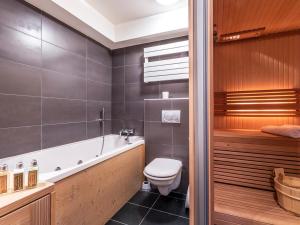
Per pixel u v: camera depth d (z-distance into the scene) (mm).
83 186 1350
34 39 1712
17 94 1574
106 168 1617
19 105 1593
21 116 1611
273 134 1088
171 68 2328
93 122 2502
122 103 2781
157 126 2299
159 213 1721
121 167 1853
